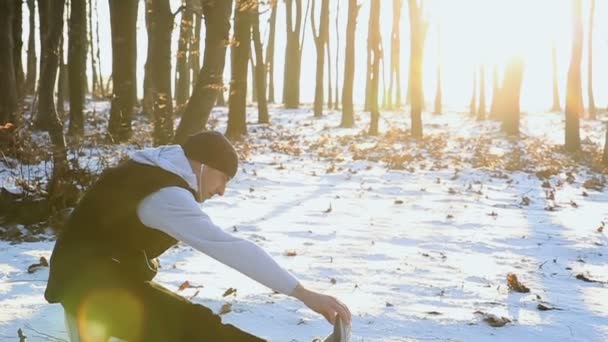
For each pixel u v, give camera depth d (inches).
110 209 100.9
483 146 879.1
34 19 1253.1
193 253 261.9
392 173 598.5
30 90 1248.2
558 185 544.1
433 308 202.4
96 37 1497.3
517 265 267.3
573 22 842.8
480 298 216.7
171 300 103.3
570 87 847.1
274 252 271.7
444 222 361.7
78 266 101.3
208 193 106.3
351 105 1153.4
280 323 181.8
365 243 297.9
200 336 101.9
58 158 319.0
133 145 617.0
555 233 338.6
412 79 973.2
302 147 837.8
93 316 101.4
